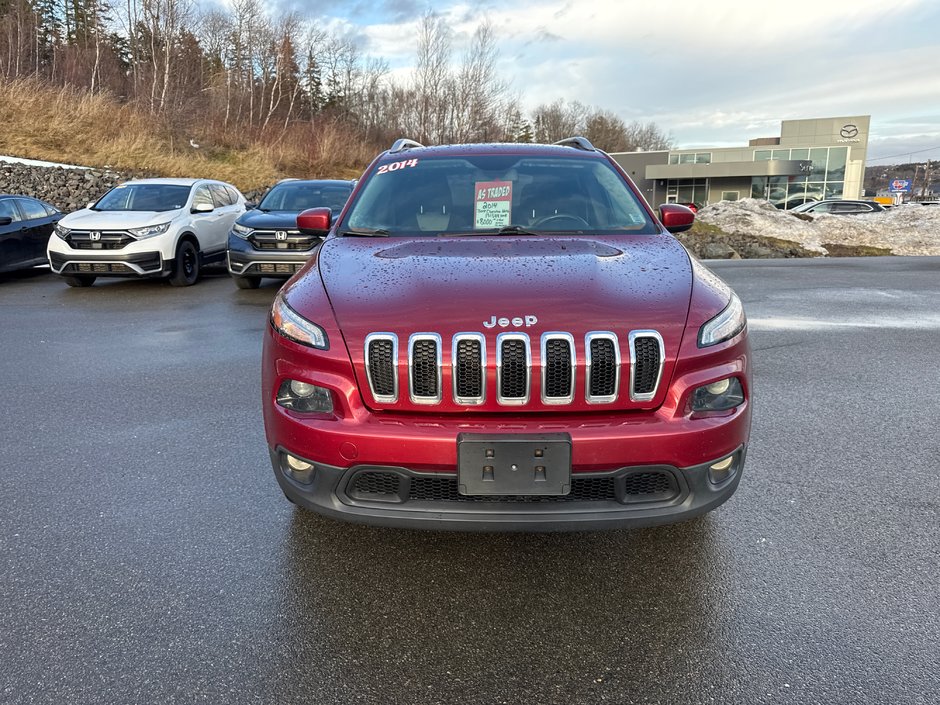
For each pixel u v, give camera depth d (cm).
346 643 223
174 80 3008
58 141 2003
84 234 980
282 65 3975
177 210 1062
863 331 727
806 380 535
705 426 232
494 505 231
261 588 253
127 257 977
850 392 502
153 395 491
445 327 232
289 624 232
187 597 247
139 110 2434
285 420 246
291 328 251
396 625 232
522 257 287
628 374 230
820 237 1933
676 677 207
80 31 3750
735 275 1237
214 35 3825
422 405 231
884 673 207
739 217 2014
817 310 862
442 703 196
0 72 2333
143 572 263
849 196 5934
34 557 273
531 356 227
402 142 454
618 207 368
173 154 2208
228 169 2316
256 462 369
